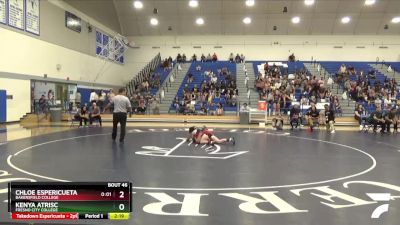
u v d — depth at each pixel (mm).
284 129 18531
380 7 30016
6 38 17984
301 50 33156
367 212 4789
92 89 27328
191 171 7438
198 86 27453
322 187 6176
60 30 22875
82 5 25375
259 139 13758
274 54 33312
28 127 17578
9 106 18422
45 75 21312
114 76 31562
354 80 28172
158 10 31062
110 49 30781
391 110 17906
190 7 30672
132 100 23484
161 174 7113
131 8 31000
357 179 6828
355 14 30797
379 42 32656
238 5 30328
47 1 21406
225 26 32500
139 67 34062
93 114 19031
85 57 26312
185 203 5148
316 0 29594
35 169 7527
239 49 33562
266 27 32469
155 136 14289
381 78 29141
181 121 21859
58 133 15016
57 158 8883
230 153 10031
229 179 6723
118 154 9586
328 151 10688
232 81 27297
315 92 24125
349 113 22859
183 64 32125
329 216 4621
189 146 11383
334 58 33000
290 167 8023
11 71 18438
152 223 4320
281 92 23641
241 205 5074
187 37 33812
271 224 4316
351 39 32812
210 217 4555
